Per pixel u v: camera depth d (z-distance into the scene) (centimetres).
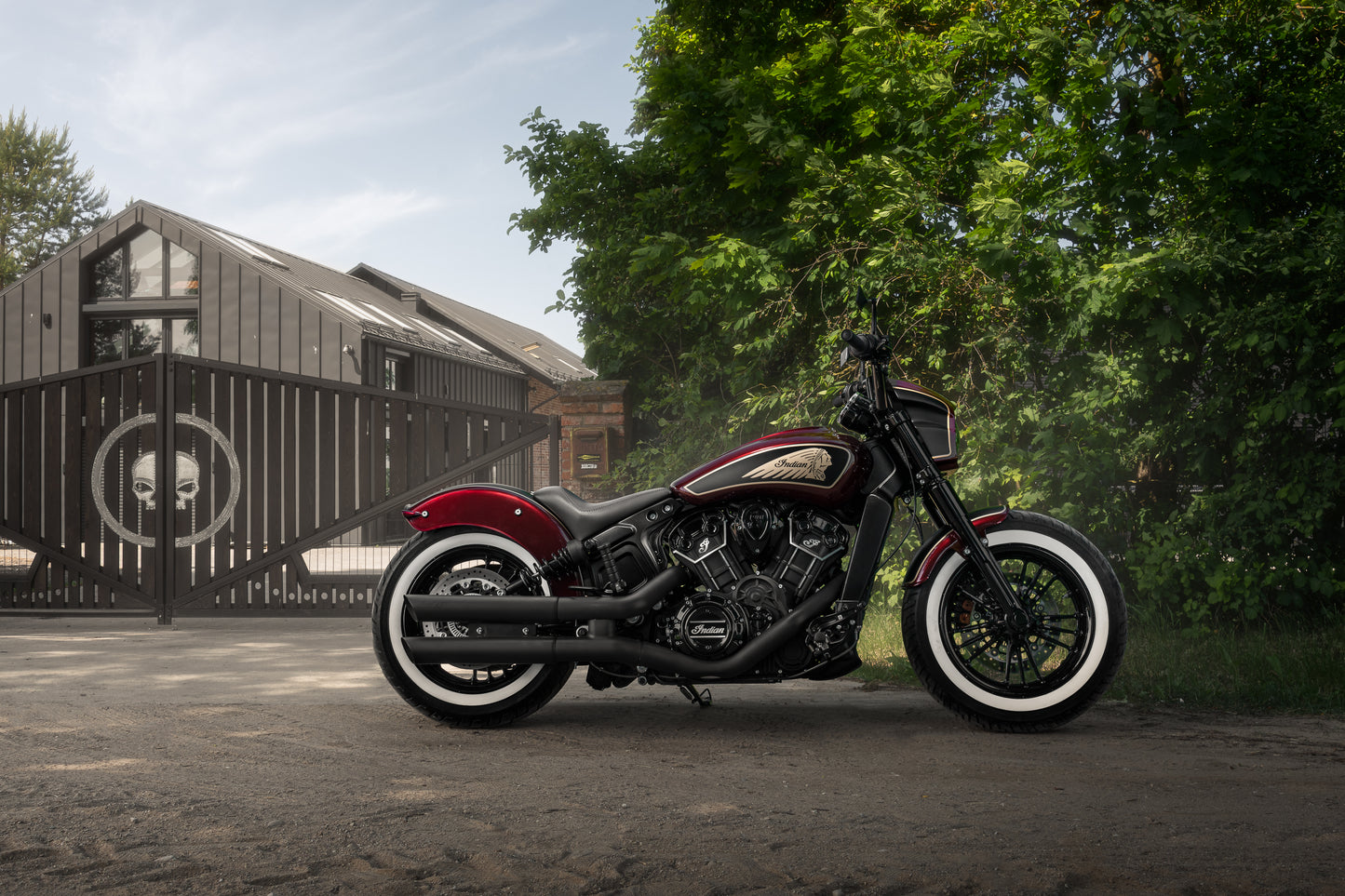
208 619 707
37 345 1934
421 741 362
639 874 232
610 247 899
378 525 702
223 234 1989
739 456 376
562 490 404
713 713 411
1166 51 595
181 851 245
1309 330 537
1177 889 223
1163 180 596
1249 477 565
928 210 648
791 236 714
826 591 370
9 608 702
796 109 762
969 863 239
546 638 374
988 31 671
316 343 1812
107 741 358
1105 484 584
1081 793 297
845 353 396
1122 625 370
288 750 347
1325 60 626
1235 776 315
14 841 251
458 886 224
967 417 622
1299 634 539
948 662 378
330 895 219
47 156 6078
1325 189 606
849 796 295
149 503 686
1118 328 597
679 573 375
